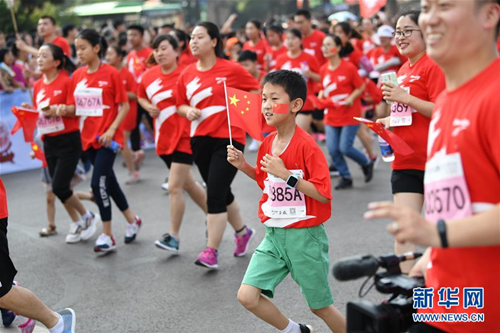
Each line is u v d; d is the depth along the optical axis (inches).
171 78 239.3
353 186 325.1
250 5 1378.0
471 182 81.9
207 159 217.3
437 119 87.1
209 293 195.5
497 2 80.3
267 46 495.8
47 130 245.4
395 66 400.8
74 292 204.1
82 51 241.6
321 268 137.0
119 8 1056.2
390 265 94.5
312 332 142.9
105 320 180.4
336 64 313.6
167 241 227.6
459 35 80.3
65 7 1078.4
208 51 213.6
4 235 145.6
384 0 307.1
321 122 406.0
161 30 433.1
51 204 271.6
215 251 210.7
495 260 82.4
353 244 232.7
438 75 153.9
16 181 391.9
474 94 82.0
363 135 347.9
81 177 273.7
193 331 169.2
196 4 1301.7
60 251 249.4
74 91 245.0
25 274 223.9
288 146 136.9
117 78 242.2
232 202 222.4
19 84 431.5
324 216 135.9
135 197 330.3
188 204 315.6
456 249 85.0
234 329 168.9
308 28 436.1
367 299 182.9
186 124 229.8
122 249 246.7
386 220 262.8
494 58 82.9
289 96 135.2
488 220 74.3
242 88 217.5
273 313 138.2
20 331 173.5
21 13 769.6
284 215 136.9
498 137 78.5
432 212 86.7
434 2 80.7
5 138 415.2
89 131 242.8
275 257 139.4
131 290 202.5
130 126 354.0
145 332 170.7
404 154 142.2
